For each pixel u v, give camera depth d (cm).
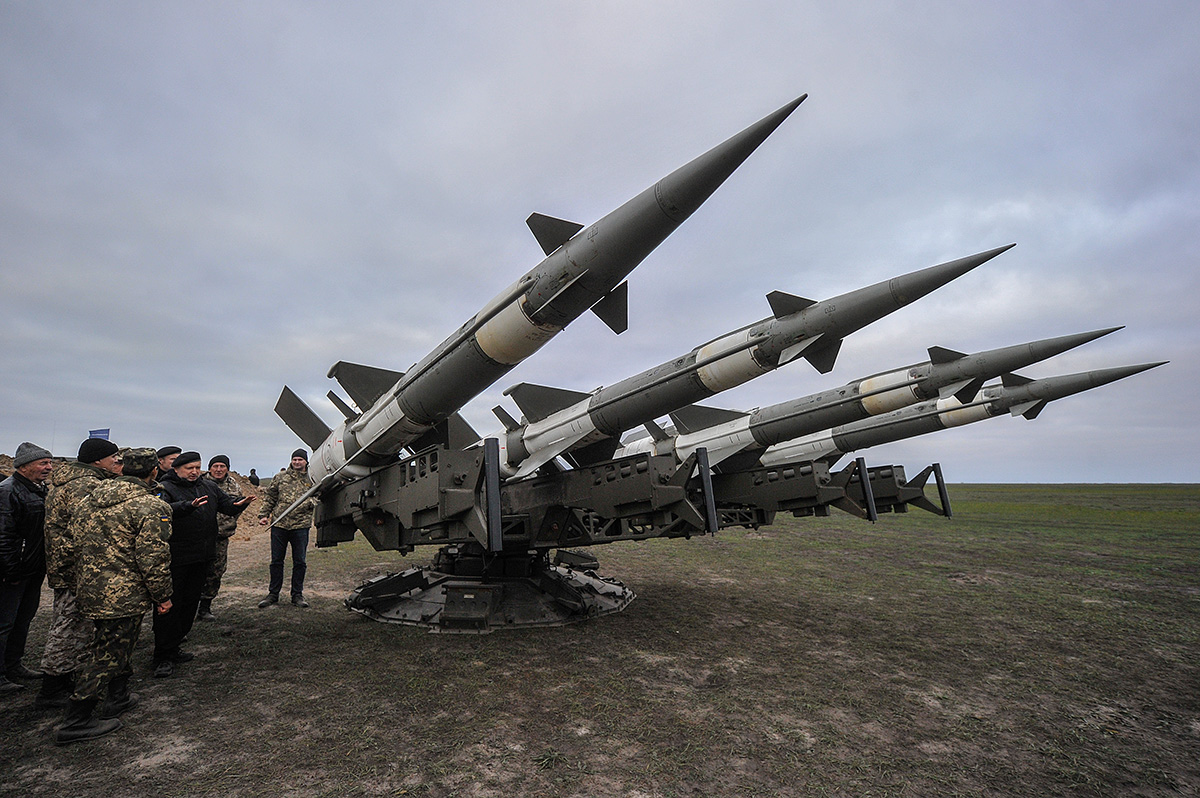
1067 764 331
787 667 490
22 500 420
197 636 570
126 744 338
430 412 611
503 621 613
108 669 351
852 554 1205
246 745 337
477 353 555
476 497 530
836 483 930
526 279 519
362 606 645
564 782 299
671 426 1096
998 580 912
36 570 428
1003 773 320
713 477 902
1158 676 482
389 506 621
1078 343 716
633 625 626
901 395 801
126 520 358
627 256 479
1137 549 1280
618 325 552
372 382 671
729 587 855
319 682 442
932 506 1046
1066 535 1560
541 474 752
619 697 416
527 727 365
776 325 630
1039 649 551
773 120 415
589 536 693
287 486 720
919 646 557
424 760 321
